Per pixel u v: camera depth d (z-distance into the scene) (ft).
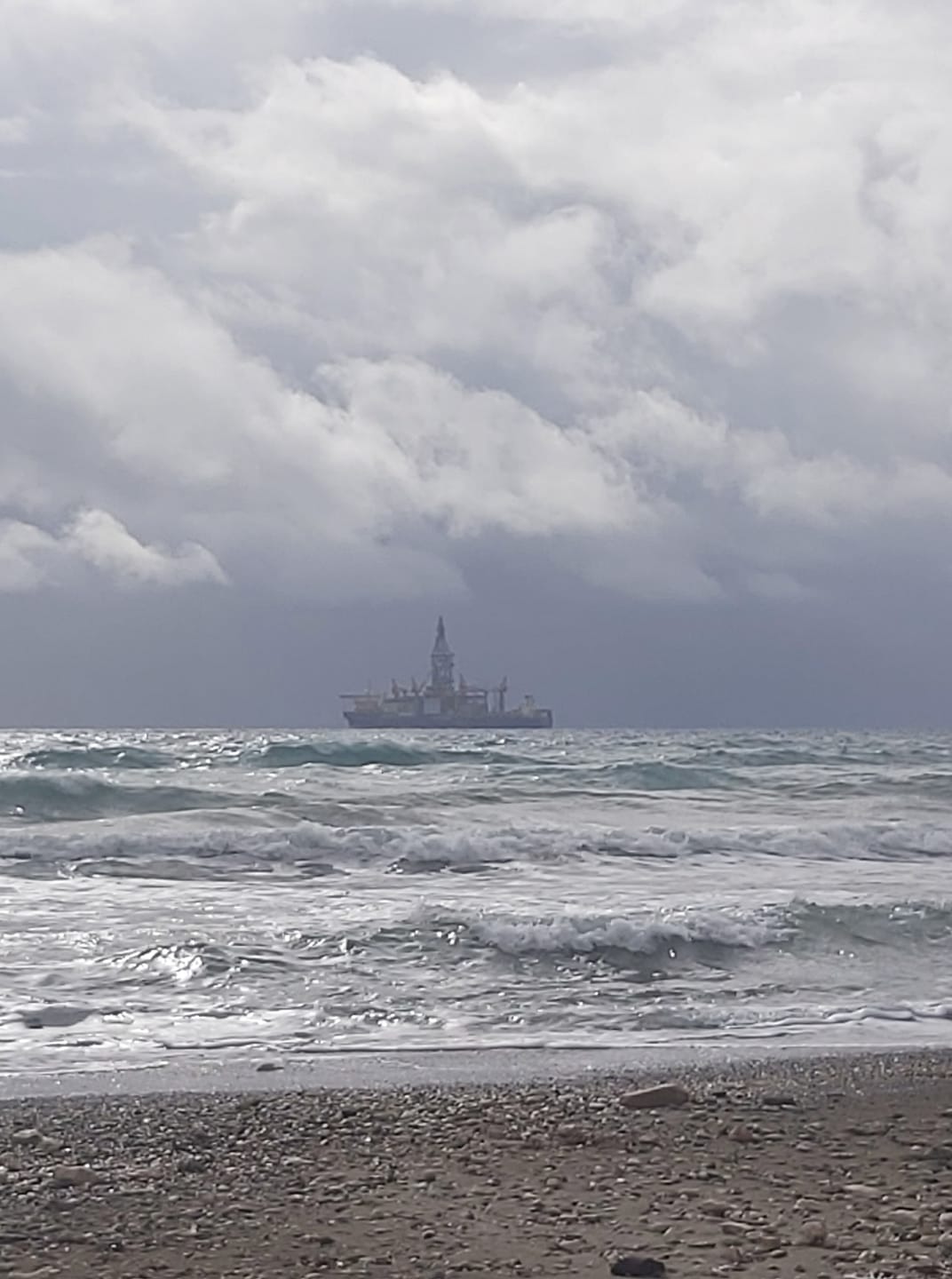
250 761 211.00
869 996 71.41
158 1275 28.94
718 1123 43.75
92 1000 64.39
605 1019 65.05
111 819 126.11
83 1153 39.52
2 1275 28.76
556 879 104.17
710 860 118.01
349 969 71.56
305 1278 28.76
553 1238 31.60
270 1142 40.88
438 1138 41.47
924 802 169.37
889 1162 39.06
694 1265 29.53
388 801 153.17
